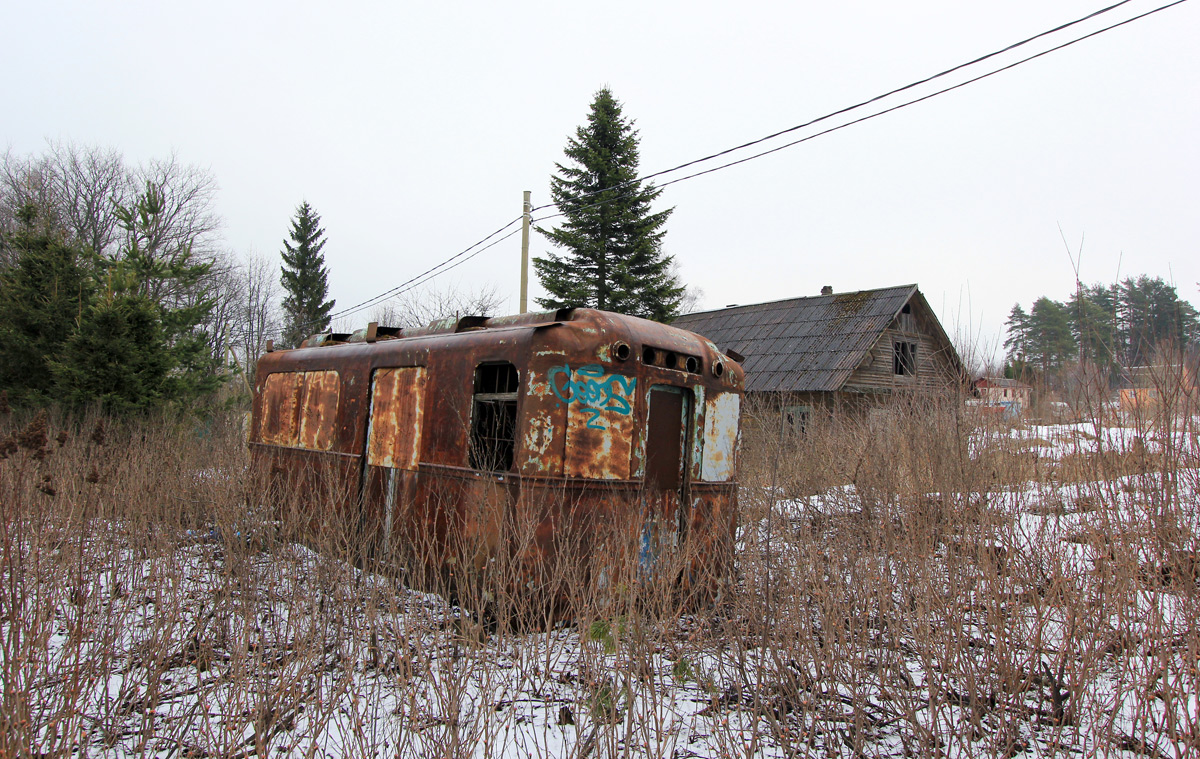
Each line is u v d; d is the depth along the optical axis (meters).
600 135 24.25
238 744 3.53
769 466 7.89
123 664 4.57
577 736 3.45
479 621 4.37
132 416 13.88
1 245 19.83
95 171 34.47
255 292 47.62
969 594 4.32
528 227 15.74
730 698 4.23
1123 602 3.87
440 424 6.12
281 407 8.98
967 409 6.96
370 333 7.82
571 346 5.44
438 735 3.50
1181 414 4.29
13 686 3.36
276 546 6.31
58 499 5.63
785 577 4.40
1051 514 5.08
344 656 4.31
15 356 15.00
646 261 24.12
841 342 18.67
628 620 4.26
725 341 21.84
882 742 3.79
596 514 5.35
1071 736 3.73
